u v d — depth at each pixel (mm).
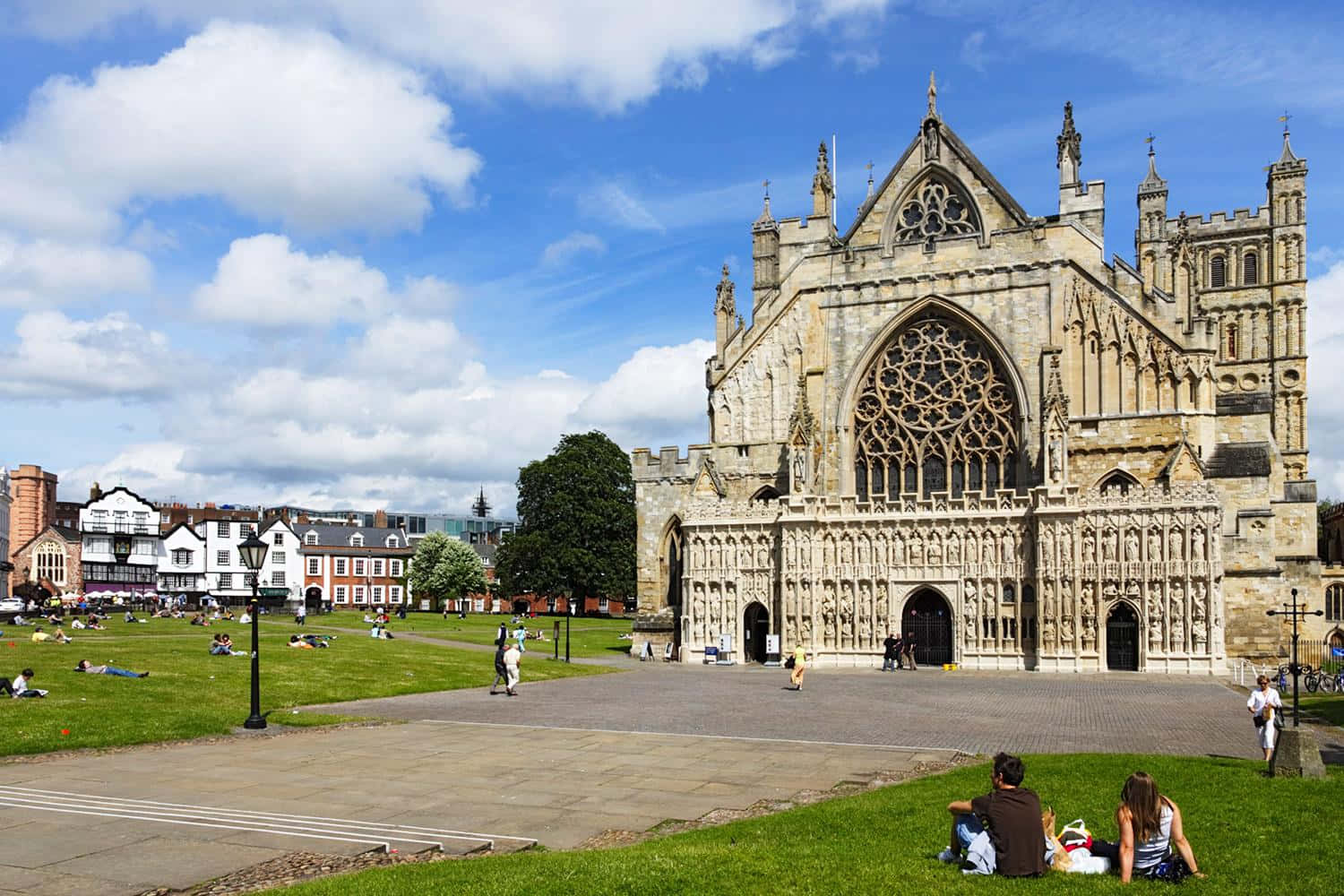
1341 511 146625
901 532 76312
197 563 179125
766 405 85625
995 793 18062
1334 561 151750
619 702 48625
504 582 137000
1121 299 75812
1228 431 74812
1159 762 29406
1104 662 69750
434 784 26484
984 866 17469
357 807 23375
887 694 54500
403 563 192625
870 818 21734
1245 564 69062
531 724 39312
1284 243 116000
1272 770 27156
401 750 32188
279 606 144500
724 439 86562
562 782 27078
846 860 18016
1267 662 67938
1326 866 17969
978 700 51094
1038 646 71250
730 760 31062
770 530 80438
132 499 177125
